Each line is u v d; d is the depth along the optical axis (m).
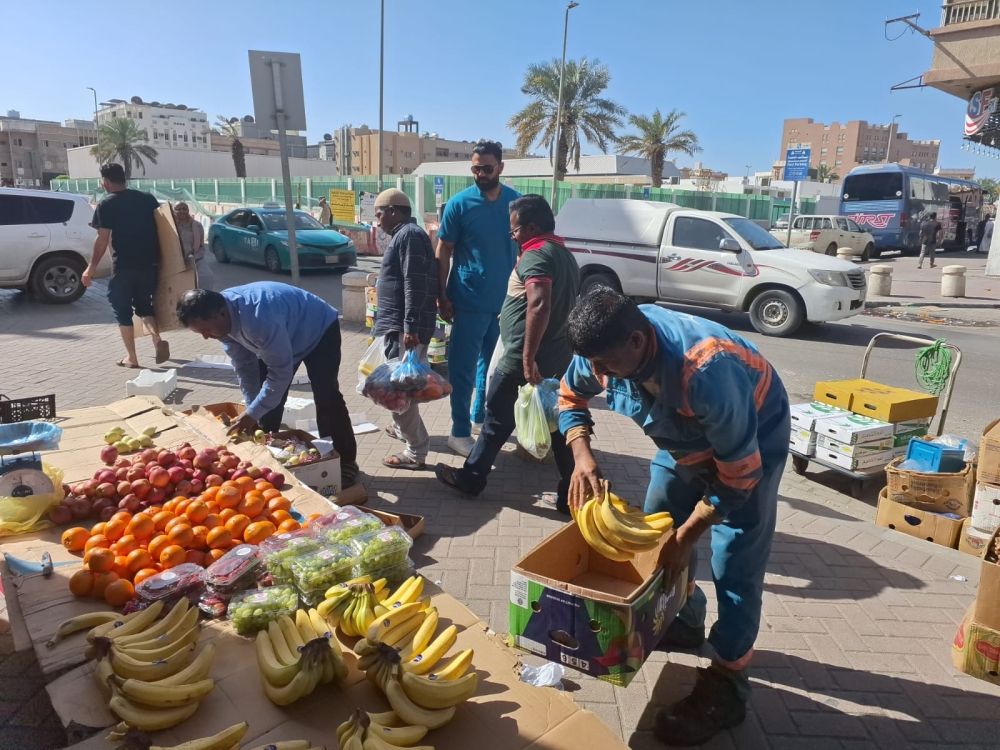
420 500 4.68
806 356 10.10
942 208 31.00
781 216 35.72
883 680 3.06
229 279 15.71
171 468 3.63
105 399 6.61
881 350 10.61
